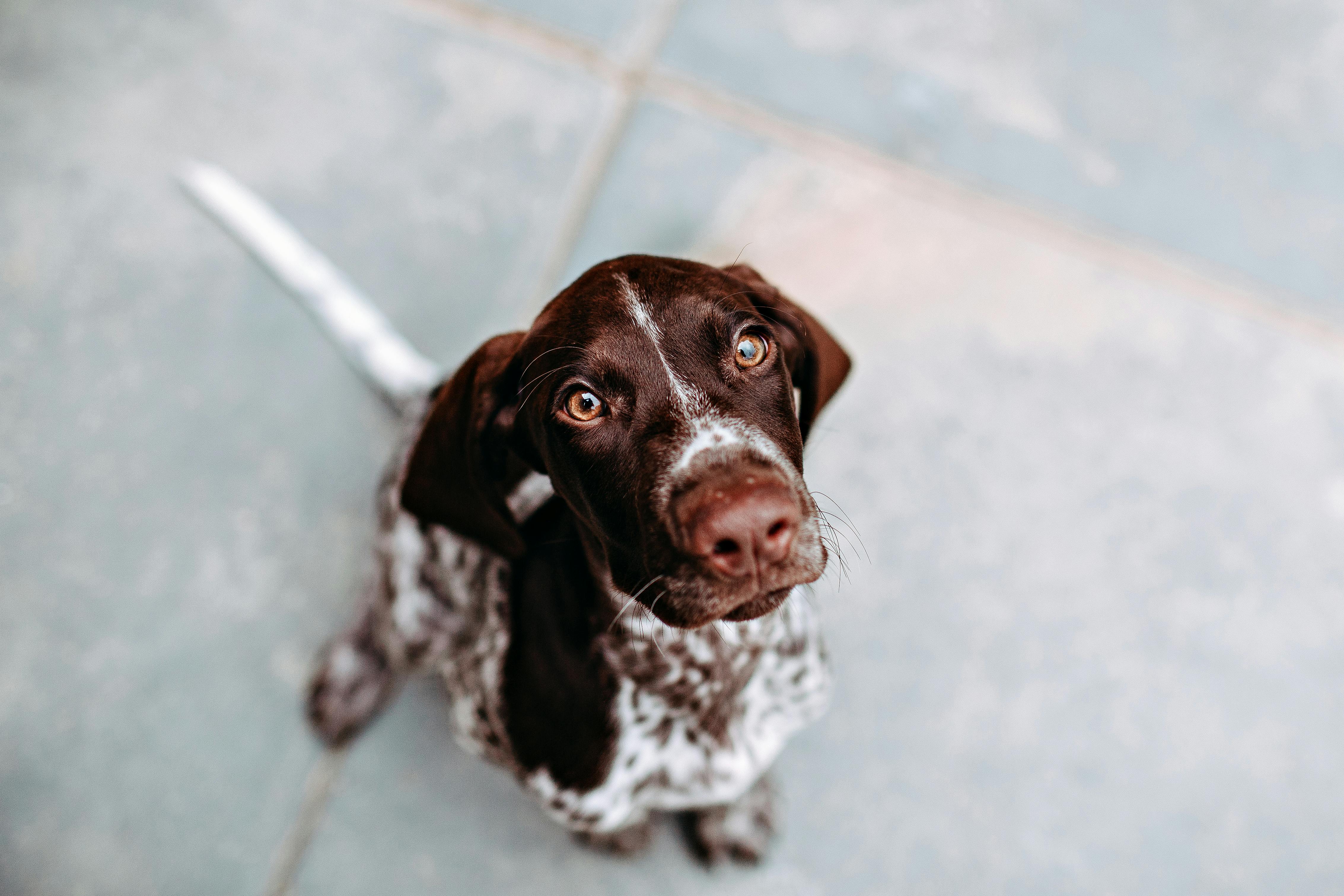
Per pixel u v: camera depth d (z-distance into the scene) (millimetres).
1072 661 751
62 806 712
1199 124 928
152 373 827
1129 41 958
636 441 437
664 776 578
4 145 901
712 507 404
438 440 499
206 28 954
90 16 951
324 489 796
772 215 888
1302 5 973
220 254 865
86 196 886
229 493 793
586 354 441
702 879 701
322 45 952
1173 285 865
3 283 852
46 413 812
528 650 547
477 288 869
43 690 739
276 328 841
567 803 561
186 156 904
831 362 532
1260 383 831
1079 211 891
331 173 906
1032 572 772
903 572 771
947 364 833
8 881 693
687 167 904
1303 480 799
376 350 770
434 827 712
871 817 714
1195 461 803
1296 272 873
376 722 735
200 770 724
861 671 748
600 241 881
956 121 923
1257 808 718
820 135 915
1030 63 947
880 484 792
